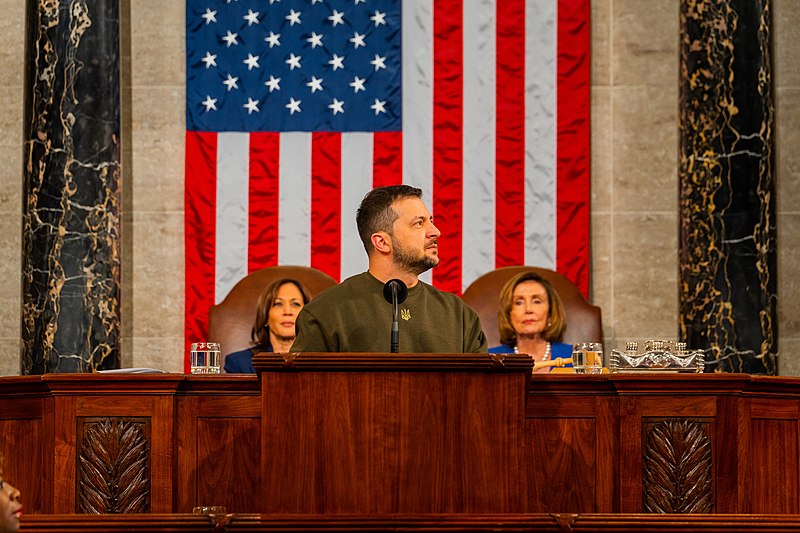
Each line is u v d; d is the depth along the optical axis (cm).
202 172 1684
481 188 1673
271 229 1678
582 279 1666
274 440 764
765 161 1582
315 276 1546
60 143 1576
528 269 1554
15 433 966
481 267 1664
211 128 1689
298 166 1688
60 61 1586
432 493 763
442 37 1691
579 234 1667
